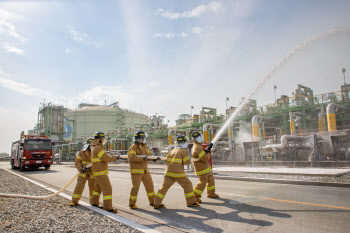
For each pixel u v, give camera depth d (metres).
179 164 6.04
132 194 6.05
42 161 22.64
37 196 7.30
